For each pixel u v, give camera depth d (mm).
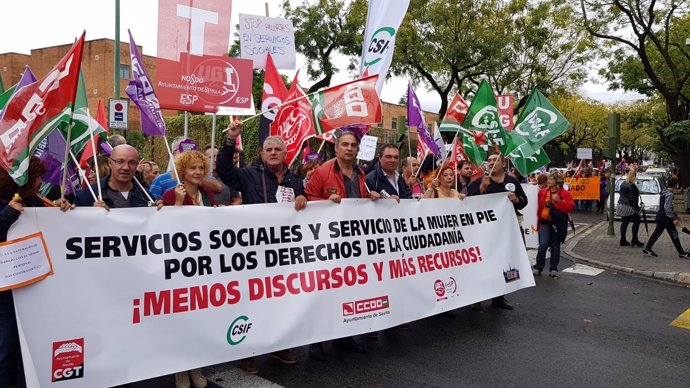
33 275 3541
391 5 8305
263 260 4535
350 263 5035
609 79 29016
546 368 4914
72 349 3660
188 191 4570
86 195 4426
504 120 10617
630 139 68062
